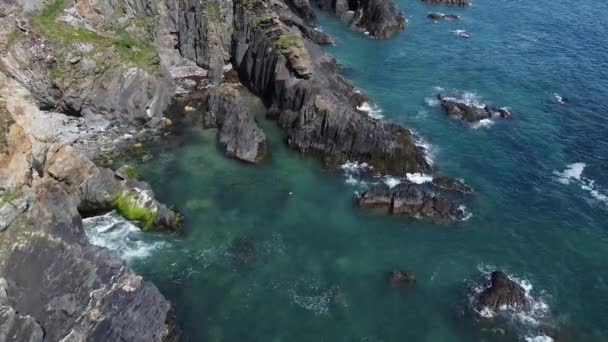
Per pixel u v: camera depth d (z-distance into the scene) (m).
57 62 65.75
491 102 80.25
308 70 72.00
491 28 110.12
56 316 37.69
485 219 57.16
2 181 41.88
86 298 39.25
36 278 39.25
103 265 42.03
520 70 91.38
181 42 82.31
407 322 45.06
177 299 45.75
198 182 60.50
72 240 45.25
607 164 66.88
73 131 66.38
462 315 45.88
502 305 46.50
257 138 65.88
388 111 76.56
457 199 59.75
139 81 69.00
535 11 121.19
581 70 91.94
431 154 67.56
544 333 44.47
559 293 48.53
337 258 51.19
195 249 51.25
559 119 76.56
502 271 50.56
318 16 111.81
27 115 48.78
